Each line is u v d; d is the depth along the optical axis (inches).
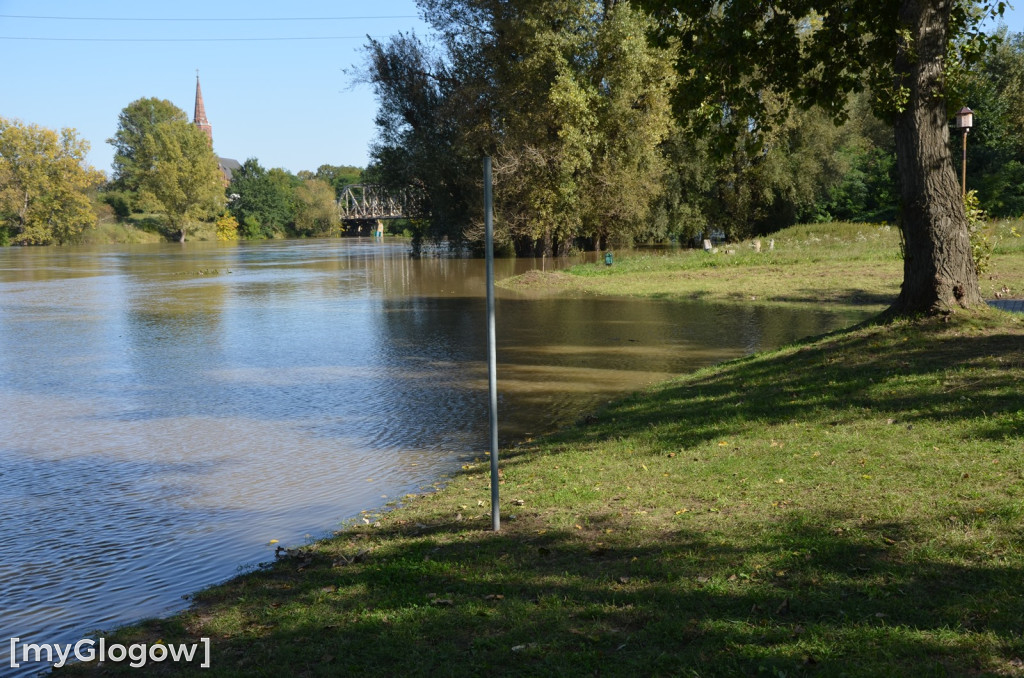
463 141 1718.8
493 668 164.6
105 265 2309.3
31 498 331.0
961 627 162.4
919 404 341.4
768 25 558.6
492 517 268.2
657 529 243.8
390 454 384.2
